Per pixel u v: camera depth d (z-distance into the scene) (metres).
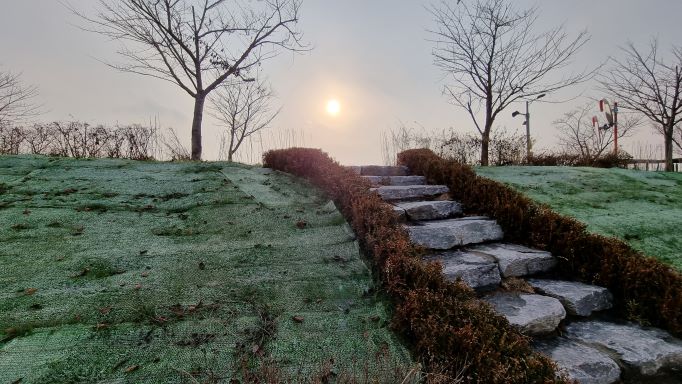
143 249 3.33
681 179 6.86
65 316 2.42
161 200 4.47
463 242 3.72
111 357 2.11
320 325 2.50
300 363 2.15
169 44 9.20
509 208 3.96
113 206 4.21
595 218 4.63
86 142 8.41
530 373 1.92
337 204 4.36
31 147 8.51
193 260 3.18
